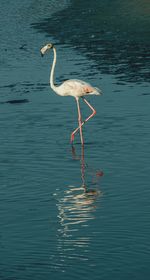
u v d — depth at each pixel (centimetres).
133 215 1489
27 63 3006
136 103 2320
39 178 1734
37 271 1261
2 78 2791
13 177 1747
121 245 1350
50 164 1828
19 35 3591
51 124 2166
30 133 2083
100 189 1650
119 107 2291
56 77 2731
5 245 1370
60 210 1536
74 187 1672
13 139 2031
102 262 1287
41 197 1617
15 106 2377
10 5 4591
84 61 2934
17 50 3269
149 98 2370
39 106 2364
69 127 2133
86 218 1485
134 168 1770
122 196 1599
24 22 3938
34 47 3297
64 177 1738
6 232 1432
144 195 1598
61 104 2377
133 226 1432
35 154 1903
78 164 1823
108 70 2767
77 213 1514
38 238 1396
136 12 3691
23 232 1428
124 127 2092
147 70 2728
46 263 1289
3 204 1584
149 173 1731
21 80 2741
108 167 1791
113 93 2456
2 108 2362
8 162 1850
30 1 4691
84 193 1630
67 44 3266
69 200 1592
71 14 3966
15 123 2188
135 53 2983
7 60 3089
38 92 2550
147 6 3769
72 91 2077
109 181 1697
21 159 1869
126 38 3241
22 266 1283
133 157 1845
